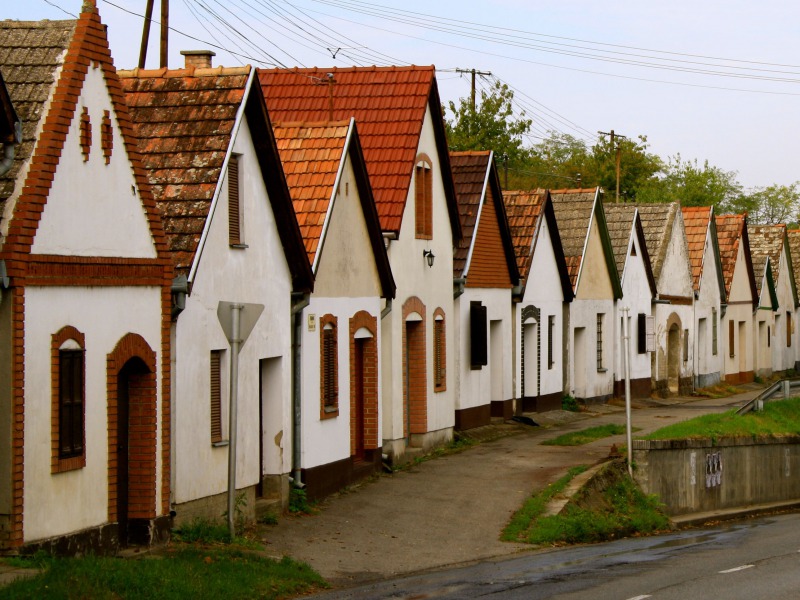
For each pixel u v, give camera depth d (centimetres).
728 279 5525
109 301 1529
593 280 4066
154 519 1619
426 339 2769
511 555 1847
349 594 1464
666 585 1538
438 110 2777
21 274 1353
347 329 2327
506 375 3356
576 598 1428
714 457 2852
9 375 1347
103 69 1523
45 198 1394
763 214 11281
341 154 2239
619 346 4297
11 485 1341
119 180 1552
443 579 1589
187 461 1712
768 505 3069
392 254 2577
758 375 6006
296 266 2061
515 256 3344
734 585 1545
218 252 1800
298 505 2066
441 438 2855
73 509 1459
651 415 3847
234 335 1588
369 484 2359
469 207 3081
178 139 1809
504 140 6644
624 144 8425
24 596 1145
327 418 2225
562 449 2839
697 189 8325
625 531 2234
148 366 1608
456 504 2188
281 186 1977
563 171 8425
